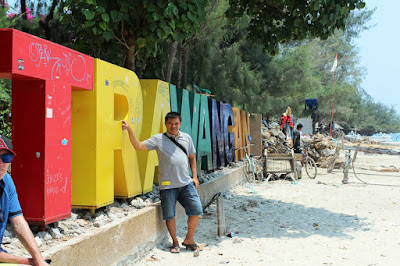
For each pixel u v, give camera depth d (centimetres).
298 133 1512
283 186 1188
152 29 674
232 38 1856
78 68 465
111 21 707
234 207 841
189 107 867
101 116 509
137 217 507
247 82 1762
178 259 519
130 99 598
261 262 512
